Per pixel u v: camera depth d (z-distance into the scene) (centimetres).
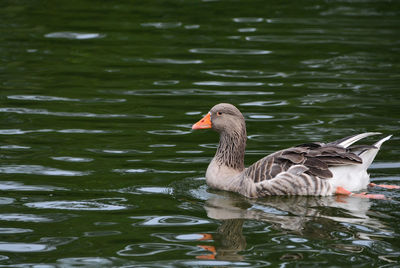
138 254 991
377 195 1236
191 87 2008
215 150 1534
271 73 2152
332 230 1075
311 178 1238
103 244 1030
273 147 1516
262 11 3011
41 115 1752
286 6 3123
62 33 2609
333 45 2466
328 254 981
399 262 952
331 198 1234
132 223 1118
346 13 2995
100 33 2619
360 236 1046
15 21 2767
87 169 1391
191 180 1352
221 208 1195
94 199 1230
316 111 1775
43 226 1102
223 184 1316
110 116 1755
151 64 2256
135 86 2022
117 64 2252
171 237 1057
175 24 2766
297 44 2483
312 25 2755
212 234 1067
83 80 2083
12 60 2266
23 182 1312
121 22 2789
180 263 962
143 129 1659
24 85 2014
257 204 1216
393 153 1475
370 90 1958
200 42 2511
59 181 1321
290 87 2000
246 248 1008
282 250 999
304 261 959
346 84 2022
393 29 2680
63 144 1541
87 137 1593
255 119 1716
